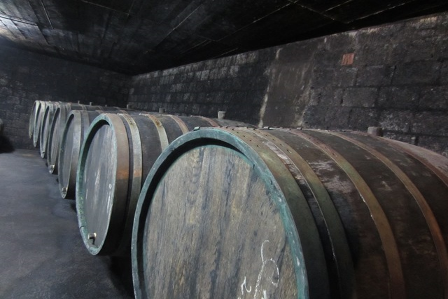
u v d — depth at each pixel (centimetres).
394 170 118
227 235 113
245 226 105
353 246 87
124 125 210
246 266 103
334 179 102
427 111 255
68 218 399
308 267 76
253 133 117
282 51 422
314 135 138
